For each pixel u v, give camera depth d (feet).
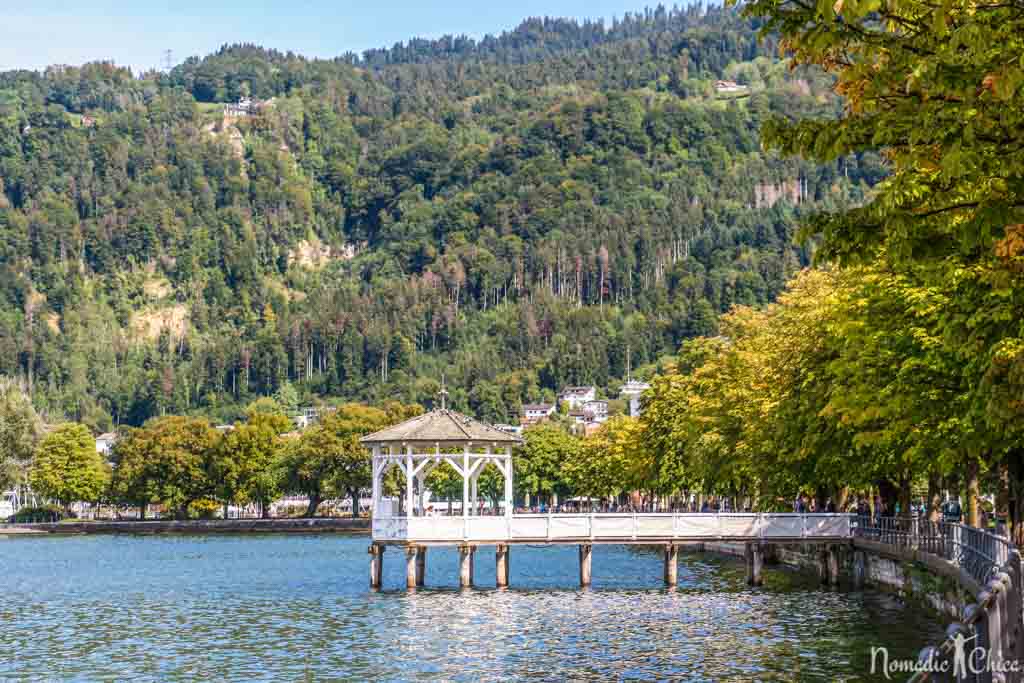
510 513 290.35
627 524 277.44
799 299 291.58
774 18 79.20
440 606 254.47
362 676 172.96
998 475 215.31
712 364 364.99
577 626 217.15
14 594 309.83
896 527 231.50
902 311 177.99
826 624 205.77
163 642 213.25
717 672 165.48
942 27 69.72
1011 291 90.48
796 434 244.01
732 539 273.95
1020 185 77.41
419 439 283.59
